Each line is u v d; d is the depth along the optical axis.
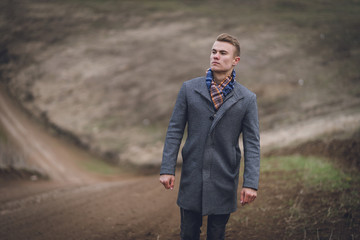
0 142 14.07
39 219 4.73
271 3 36.19
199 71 25.48
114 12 35.25
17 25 31.48
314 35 27.48
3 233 4.13
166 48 28.86
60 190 8.57
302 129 11.91
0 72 25.94
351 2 35.47
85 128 20.55
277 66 23.91
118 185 8.37
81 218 4.62
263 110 19.05
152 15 34.66
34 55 27.88
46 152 16.41
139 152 17.94
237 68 24.34
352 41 25.55
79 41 30.08
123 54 28.42
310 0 36.81
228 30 30.44
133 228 3.99
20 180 10.55
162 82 24.88
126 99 23.47
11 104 22.48
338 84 20.11
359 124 8.41
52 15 33.62
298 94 19.92
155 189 6.38
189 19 33.53
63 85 24.91
